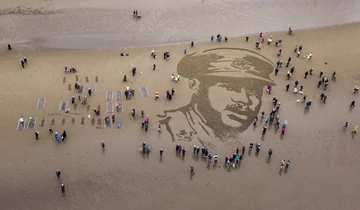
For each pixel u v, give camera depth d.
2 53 81.38
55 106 67.69
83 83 73.62
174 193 55.00
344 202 55.41
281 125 67.50
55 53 82.75
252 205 54.12
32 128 63.12
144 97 71.25
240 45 88.88
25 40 86.44
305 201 55.12
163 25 95.38
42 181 55.31
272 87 75.62
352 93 75.75
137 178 56.81
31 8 98.44
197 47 87.44
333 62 84.31
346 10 106.31
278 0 109.81
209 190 55.69
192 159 60.16
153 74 77.50
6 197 52.91
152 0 105.75
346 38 93.62
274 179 57.97
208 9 103.38
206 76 77.62
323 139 65.38
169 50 85.88
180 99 71.31
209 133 64.75
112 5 102.31
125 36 90.31
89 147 60.88
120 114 67.06
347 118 69.94
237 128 66.00
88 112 66.94
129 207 52.75
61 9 99.00
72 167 57.56
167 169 58.41
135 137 63.12
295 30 96.19
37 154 59.09
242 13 102.75
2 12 95.88
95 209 52.22
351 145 64.69
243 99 72.12
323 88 76.31
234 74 78.62
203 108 69.56
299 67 82.00
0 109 66.19
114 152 60.41
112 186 55.41
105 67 78.88
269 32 95.00
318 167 60.47
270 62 83.25
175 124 66.00
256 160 60.69
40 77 74.56
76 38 88.50
